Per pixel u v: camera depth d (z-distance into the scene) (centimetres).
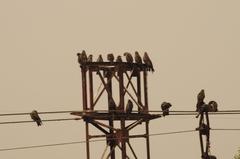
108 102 4872
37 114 4394
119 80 4884
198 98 4191
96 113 4838
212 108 4191
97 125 4878
